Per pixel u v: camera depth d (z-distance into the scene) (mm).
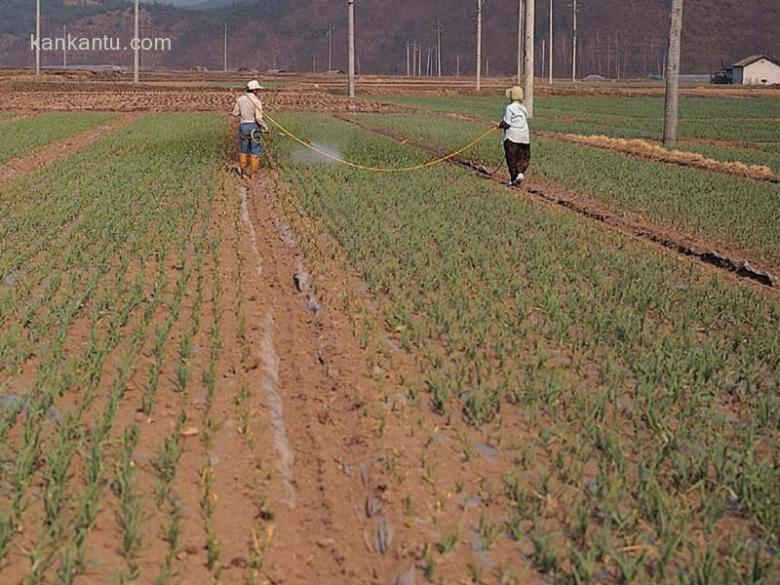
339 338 9312
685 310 10391
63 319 9336
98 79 94625
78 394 7680
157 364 8180
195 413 7414
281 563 5578
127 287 10984
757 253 14125
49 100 53594
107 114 43906
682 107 66062
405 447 6879
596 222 16281
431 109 54281
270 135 31438
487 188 19359
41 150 26844
